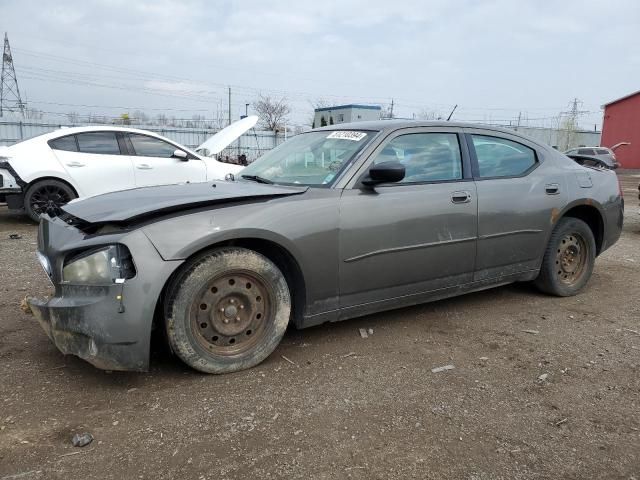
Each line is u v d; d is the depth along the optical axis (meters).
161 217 2.97
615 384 3.15
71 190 8.26
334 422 2.67
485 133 4.37
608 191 5.05
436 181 3.94
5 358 3.34
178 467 2.29
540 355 3.57
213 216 3.04
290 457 2.38
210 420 2.66
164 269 2.84
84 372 3.16
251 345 3.24
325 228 3.36
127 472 2.25
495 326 4.11
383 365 3.36
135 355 2.83
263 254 3.36
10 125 25.73
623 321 4.27
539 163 4.64
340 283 3.49
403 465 2.34
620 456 2.44
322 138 4.11
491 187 4.18
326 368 3.30
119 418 2.67
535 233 4.46
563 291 4.82
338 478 2.24
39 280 5.13
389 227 3.61
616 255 6.90
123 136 8.66
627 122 42.09
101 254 2.82
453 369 3.32
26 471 2.25
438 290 3.99
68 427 2.58
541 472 2.31
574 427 2.68
